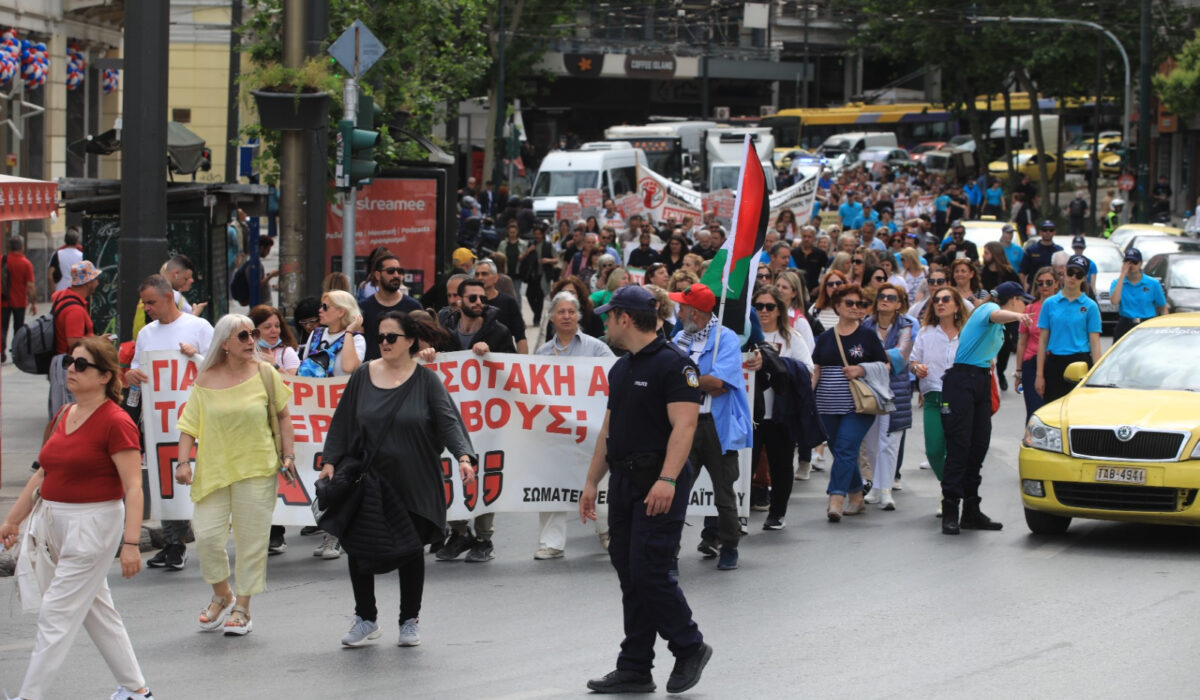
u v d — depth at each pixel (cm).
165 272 1356
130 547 826
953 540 1337
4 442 1783
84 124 3684
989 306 1352
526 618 1048
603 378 1268
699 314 1191
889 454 1502
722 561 1216
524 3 7281
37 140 3341
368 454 950
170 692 865
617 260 2512
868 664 911
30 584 828
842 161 7356
